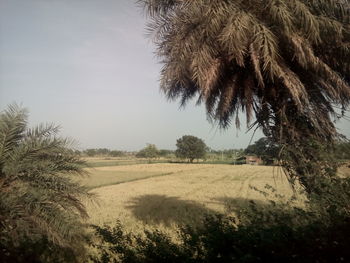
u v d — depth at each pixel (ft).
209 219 17.39
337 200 15.23
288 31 21.81
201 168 240.53
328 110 26.96
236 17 20.79
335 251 12.39
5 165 23.09
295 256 12.62
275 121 25.36
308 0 23.21
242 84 26.11
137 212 59.67
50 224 22.71
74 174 26.96
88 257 25.00
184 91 29.09
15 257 21.47
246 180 137.80
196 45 22.49
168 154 435.94
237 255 13.48
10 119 24.21
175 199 80.48
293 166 21.90
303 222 14.74
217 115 26.78
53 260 23.95
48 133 25.72
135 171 221.46
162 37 26.48
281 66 22.90
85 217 27.27
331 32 23.02
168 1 26.21
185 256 15.33
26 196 22.48
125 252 17.78
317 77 25.20
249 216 16.79
